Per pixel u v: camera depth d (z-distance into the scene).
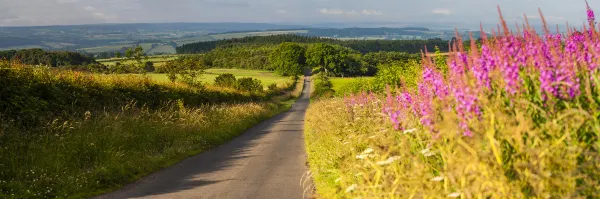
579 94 3.90
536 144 3.49
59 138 12.17
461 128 4.04
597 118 3.56
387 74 24.75
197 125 20.34
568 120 3.56
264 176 11.54
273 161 14.23
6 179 9.72
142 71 33.66
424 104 5.37
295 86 127.81
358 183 6.13
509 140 3.55
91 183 10.25
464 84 4.29
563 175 3.23
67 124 13.35
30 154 10.69
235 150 17.52
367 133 8.27
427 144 4.84
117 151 13.17
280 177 11.27
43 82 15.17
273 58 169.12
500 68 4.18
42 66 16.58
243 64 196.25
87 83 18.31
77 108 15.97
